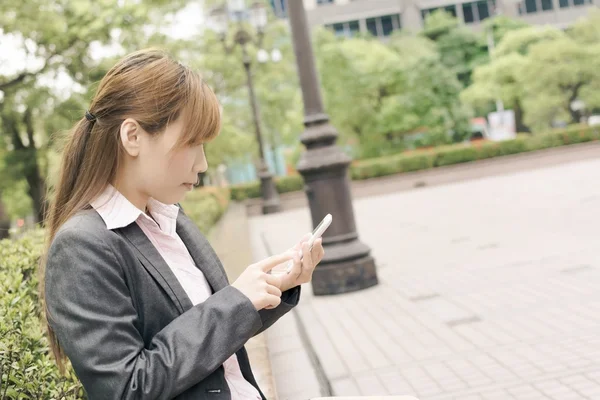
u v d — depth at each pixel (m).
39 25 10.51
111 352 1.15
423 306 5.43
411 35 38.78
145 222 1.39
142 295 1.27
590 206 10.34
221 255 8.29
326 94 30.83
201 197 15.80
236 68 22.89
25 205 19.55
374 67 31.00
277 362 4.45
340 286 6.47
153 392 1.14
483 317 4.79
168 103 1.27
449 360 3.95
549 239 7.81
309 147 6.61
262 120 28.36
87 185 1.33
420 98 31.08
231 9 20.69
